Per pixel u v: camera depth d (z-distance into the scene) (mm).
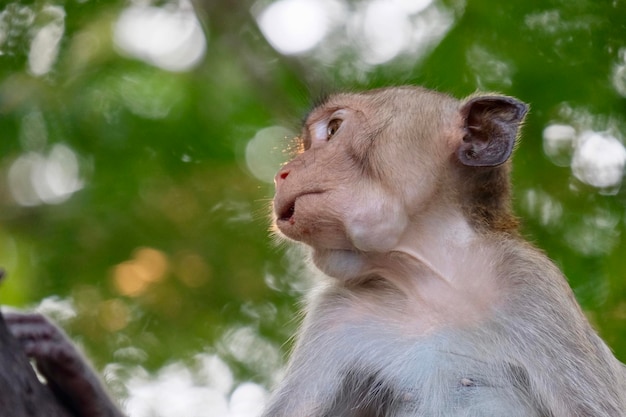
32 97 15461
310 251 11766
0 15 15227
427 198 10898
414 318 10867
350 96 11719
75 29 15523
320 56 15398
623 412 10672
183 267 16016
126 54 16078
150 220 16000
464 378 10469
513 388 10445
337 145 11211
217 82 16188
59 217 15969
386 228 10781
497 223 11070
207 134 15961
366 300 11125
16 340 8570
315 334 11203
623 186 14398
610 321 13789
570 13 14523
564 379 10320
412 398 10547
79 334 15562
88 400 10234
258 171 15945
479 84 14414
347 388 10969
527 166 14445
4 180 15938
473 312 10688
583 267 14094
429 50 14742
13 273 15805
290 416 10961
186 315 15883
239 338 15719
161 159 15875
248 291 15961
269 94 15875
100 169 15789
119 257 15891
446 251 10844
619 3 14461
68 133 15539
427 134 11070
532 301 10570
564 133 14500
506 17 14602
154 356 15562
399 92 11484
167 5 16406
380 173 10969
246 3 16266
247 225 16094
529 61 14469
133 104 15844
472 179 10992
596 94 14406
